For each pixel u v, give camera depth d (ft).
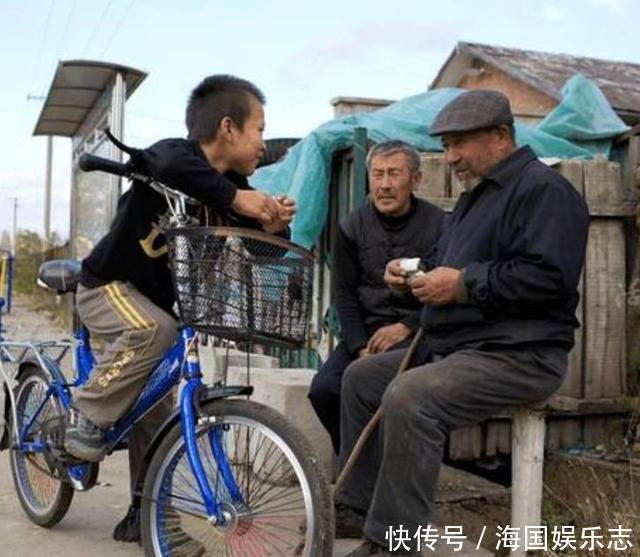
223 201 9.95
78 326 12.68
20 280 88.28
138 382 10.69
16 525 13.15
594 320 15.88
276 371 16.89
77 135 38.34
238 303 9.31
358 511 12.16
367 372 11.86
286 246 9.52
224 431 9.85
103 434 11.16
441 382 10.11
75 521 13.37
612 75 37.81
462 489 14.70
